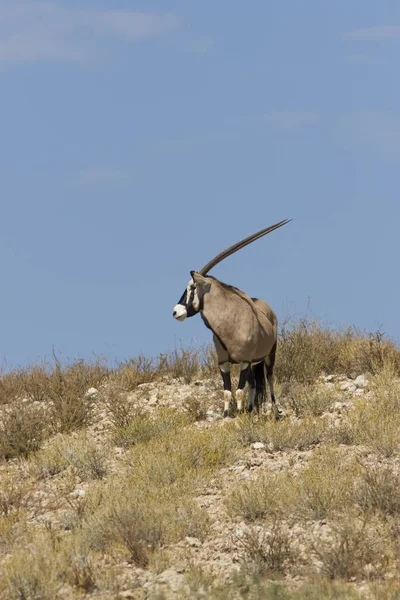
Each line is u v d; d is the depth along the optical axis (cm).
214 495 3559
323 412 4759
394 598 2338
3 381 6141
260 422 4431
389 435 3925
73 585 2673
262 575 2653
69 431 4869
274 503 3253
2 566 2811
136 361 6294
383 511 3105
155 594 2514
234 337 4759
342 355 5922
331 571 2625
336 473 3478
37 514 3488
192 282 4803
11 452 4534
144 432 4478
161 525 3069
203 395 5466
